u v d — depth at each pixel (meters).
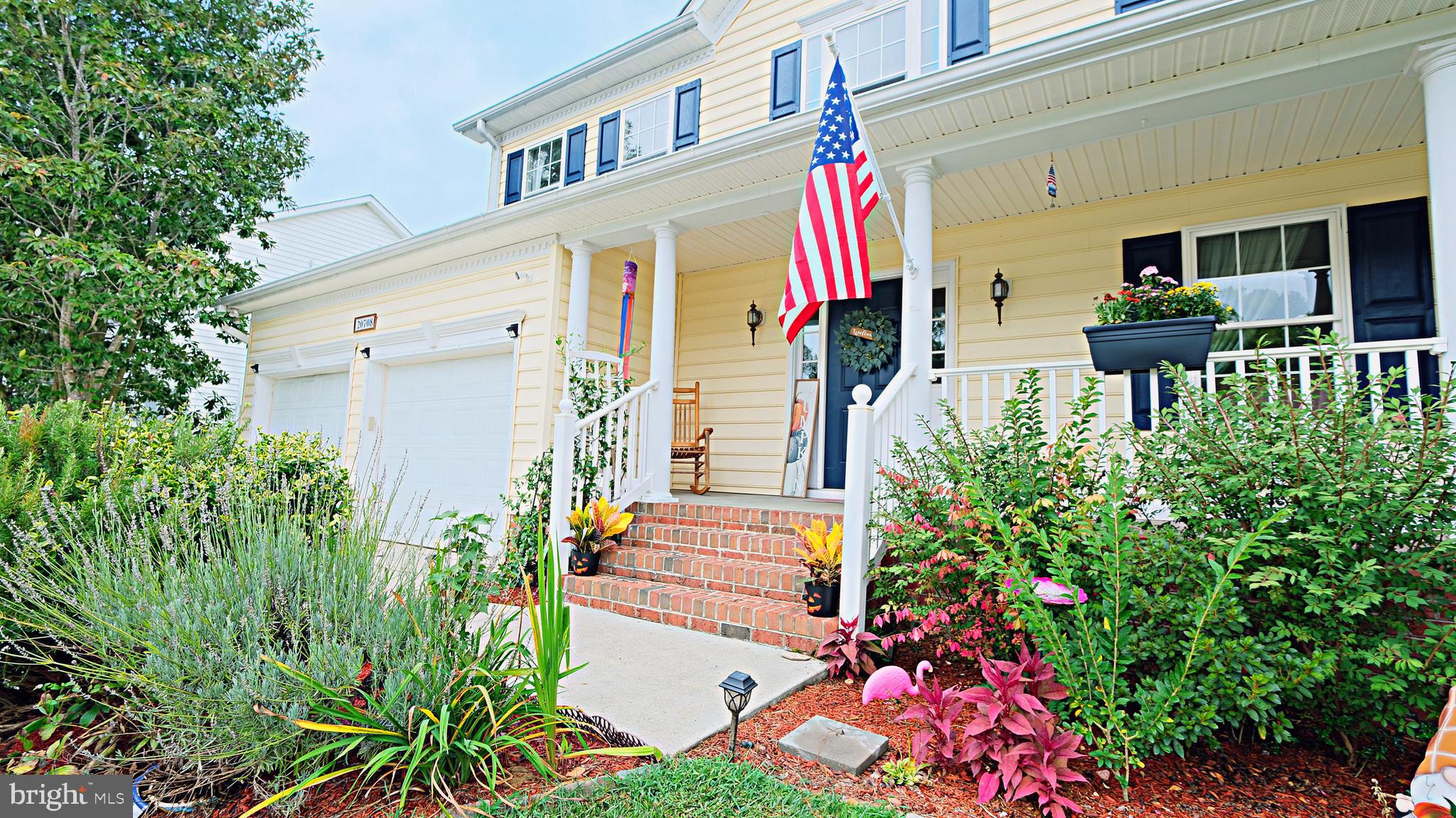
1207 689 2.24
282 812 2.04
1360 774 2.36
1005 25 5.71
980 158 4.52
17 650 2.62
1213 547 2.40
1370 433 2.33
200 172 9.52
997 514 2.63
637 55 7.96
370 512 2.98
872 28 6.51
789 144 4.74
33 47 8.47
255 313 10.78
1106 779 2.28
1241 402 2.72
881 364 6.50
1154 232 5.25
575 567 4.99
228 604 2.38
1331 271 4.64
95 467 3.39
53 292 8.31
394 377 8.52
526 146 9.38
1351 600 2.17
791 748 2.50
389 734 2.13
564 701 2.90
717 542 4.87
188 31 9.51
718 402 7.43
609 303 7.13
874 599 3.70
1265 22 3.33
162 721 2.24
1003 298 5.71
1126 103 3.94
